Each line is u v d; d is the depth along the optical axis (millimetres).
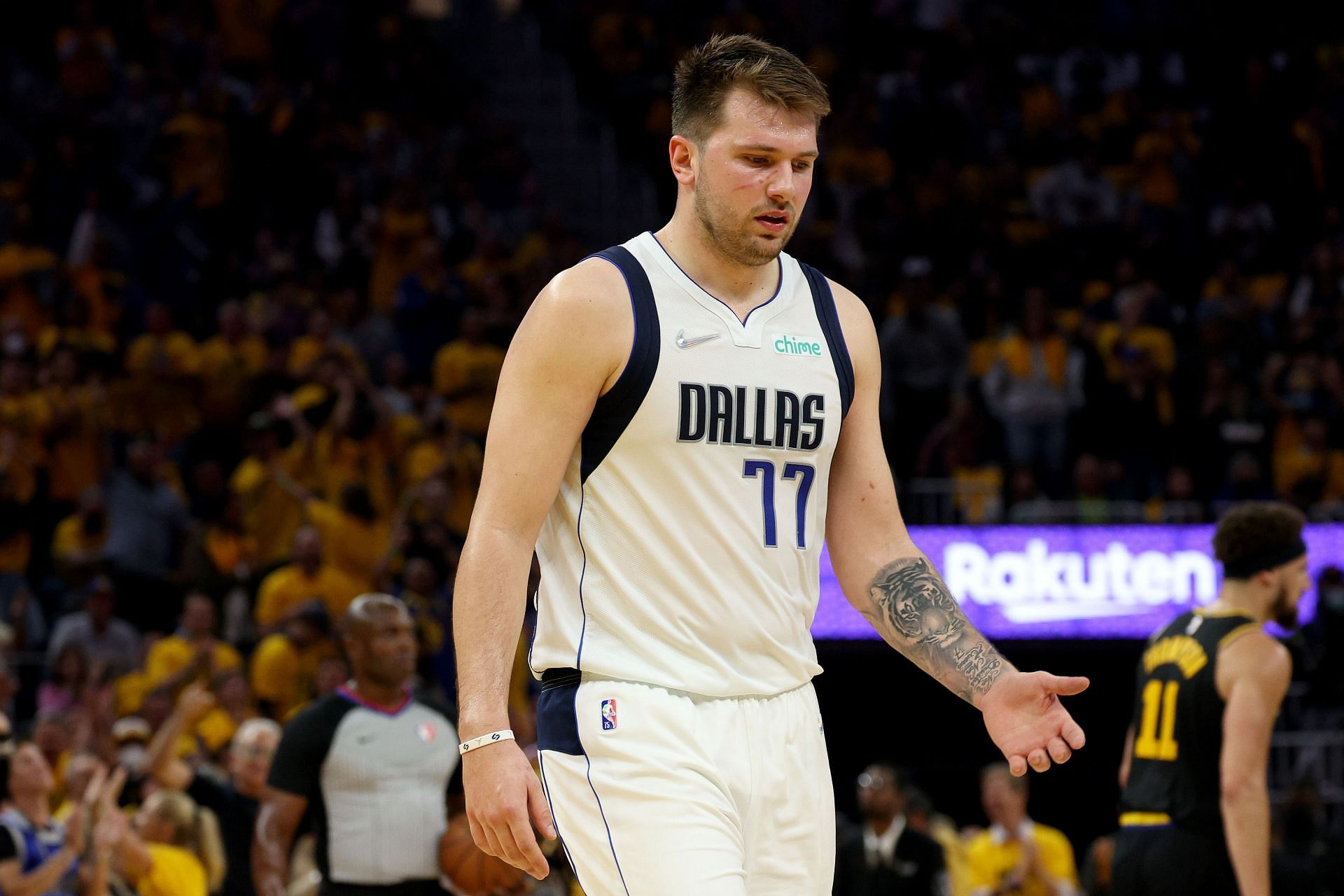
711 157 8469
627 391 8383
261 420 35406
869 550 9203
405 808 17219
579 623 8445
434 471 36406
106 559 33656
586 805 8266
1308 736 32344
